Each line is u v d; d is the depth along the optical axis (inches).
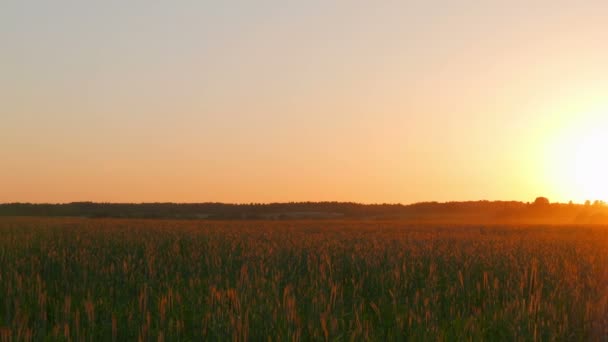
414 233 1425.9
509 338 374.0
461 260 698.8
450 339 364.8
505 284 543.8
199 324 382.0
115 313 403.5
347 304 480.4
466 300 492.4
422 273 605.0
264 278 545.3
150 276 584.1
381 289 532.4
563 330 382.3
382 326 397.7
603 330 390.3
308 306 431.5
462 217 5137.8
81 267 627.5
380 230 1712.6
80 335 354.9
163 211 4682.6
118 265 624.7
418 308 432.8
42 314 388.2
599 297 480.1
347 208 5270.7
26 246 829.2
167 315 402.0
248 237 1159.6
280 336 354.6
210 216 4343.0
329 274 617.0
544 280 569.3
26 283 509.4
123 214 4367.6
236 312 395.2
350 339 350.6
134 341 356.5
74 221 2288.4
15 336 345.1
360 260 691.4
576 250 885.2
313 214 4933.6
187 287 535.5
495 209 5324.8
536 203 5221.5
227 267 665.6
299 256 737.6
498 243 1027.9
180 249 871.7
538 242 1090.7
